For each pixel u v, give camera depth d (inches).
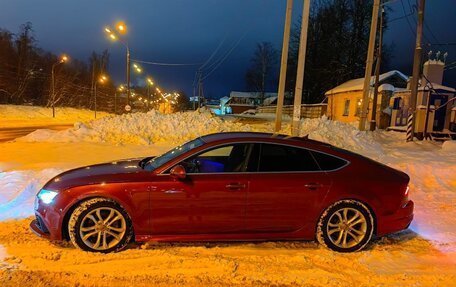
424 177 360.2
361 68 1721.2
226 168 180.5
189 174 176.6
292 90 2070.6
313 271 158.1
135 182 172.6
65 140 516.1
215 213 175.8
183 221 174.9
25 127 1191.6
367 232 183.0
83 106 3198.8
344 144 533.3
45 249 170.9
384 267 165.6
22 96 2527.1
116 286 140.6
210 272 153.9
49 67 2827.3
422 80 856.9
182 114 635.5
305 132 593.0
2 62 2340.1
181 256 168.2
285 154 185.8
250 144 185.3
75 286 139.4
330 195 180.9
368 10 1712.6
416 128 768.3
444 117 792.9
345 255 177.9
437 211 253.0
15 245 174.1
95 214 170.4
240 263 163.0
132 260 162.9
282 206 179.2
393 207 186.4
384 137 775.7
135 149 462.6
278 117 558.6
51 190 173.5
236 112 3553.2
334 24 1822.1
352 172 186.2
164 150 459.8
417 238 202.1
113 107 3641.7
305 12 421.7
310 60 1935.3
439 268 165.6
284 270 158.2
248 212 177.5
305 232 182.7
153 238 174.9
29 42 2581.2
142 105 4097.0
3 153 419.8
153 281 145.1
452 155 501.4
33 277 143.9
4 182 279.3
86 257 163.9
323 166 185.9
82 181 173.0
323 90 1895.9
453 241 198.8
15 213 218.8
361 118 693.3
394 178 189.8
